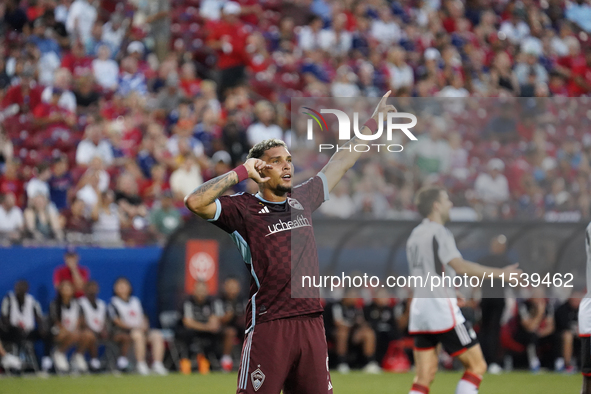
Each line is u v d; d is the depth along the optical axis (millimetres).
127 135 33688
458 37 47281
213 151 34531
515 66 47062
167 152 33188
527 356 27031
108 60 37156
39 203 26188
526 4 52312
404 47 45719
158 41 40656
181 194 31516
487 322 25922
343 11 45312
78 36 38250
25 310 24406
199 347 25938
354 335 26203
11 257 24844
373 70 42125
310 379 10266
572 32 53094
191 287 25984
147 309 26234
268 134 35844
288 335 10148
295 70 41781
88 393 20000
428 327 14320
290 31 44312
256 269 10297
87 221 28078
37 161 31719
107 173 30953
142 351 25453
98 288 25719
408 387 22062
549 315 26516
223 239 26312
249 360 10172
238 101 37375
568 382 23484
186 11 43375
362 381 23469
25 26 37719
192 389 21109
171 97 36594
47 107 33906
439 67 44625
